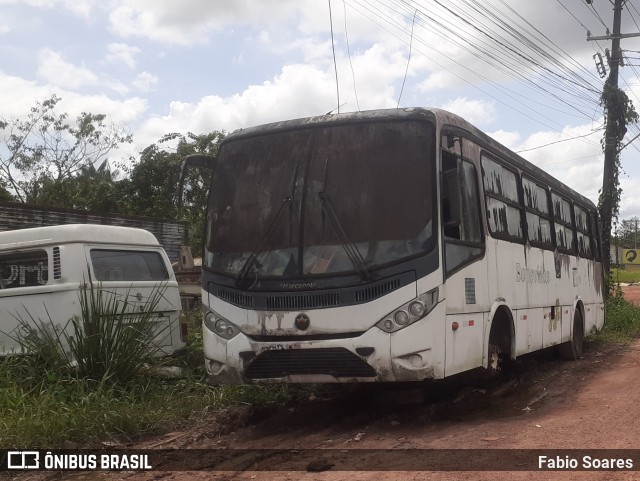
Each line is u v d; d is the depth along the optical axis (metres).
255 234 6.66
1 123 30.78
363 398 7.96
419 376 6.01
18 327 7.97
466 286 6.79
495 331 7.97
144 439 6.52
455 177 6.32
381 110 6.67
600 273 14.64
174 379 8.17
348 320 6.12
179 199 7.40
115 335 7.60
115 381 7.37
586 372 10.48
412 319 6.03
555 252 10.66
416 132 6.44
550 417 7.01
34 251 8.17
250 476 5.21
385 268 6.12
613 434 6.07
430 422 6.93
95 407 6.60
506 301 8.04
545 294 9.92
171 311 8.94
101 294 7.74
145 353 7.85
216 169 7.16
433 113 6.54
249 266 6.54
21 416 6.24
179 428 6.86
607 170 20.14
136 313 7.98
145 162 29.44
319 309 6.21
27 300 8.06
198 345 9.59
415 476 4.92
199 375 8.48
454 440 5.97
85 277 8.05
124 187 29.83
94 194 30.08
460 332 6.57
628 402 7.61
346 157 6.56
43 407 6.39
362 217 6.32
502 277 7.96
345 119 6.71
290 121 6.99
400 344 6.01
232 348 6.51
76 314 7.84
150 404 7.15
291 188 6.63
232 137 7.22
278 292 6.36
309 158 6.68
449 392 8.15
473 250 7.08
